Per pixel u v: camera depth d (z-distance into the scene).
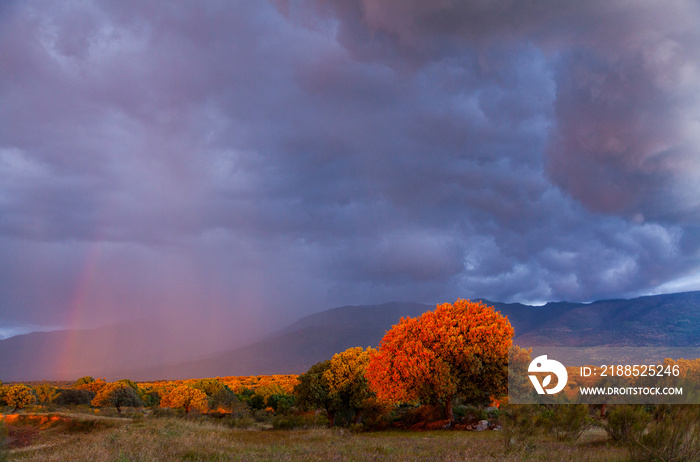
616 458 10.95
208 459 12.97
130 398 69.25
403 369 30.19
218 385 86.94
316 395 38.34
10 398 56.59
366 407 36.47
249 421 34.72
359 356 40.31
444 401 31.89
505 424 15.65
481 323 30.48
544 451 13.87
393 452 14.96
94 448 14.18
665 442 9.49
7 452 14.42
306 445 17.67
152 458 12.61
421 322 31.94
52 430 23.98
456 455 13.46
